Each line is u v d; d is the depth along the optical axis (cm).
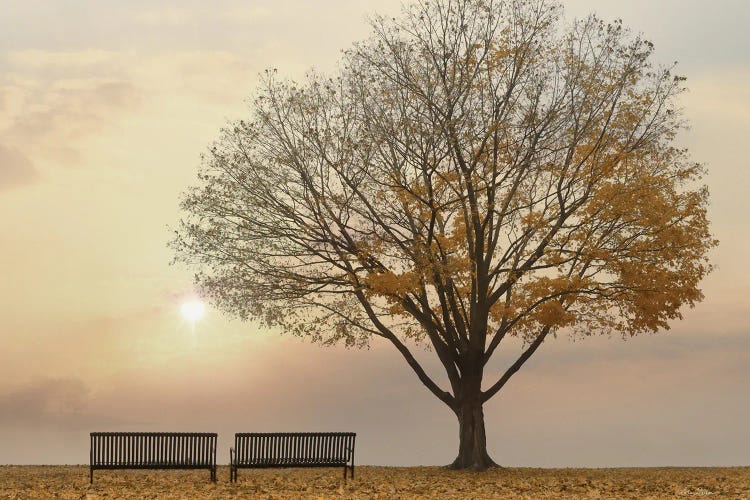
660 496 1594
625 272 2311
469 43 2283
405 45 2312
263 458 1777
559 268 2356
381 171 2342
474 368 2503
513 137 2269
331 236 2398
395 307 2403
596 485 1859
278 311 2469
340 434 1814
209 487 1706
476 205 2353
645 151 2431
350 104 2350
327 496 1555
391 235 2389
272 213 2427
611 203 2339
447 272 2327
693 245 2316
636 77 2358
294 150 2384
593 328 2442
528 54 2262
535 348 2562
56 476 2012
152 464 1728
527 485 1877
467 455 2481
